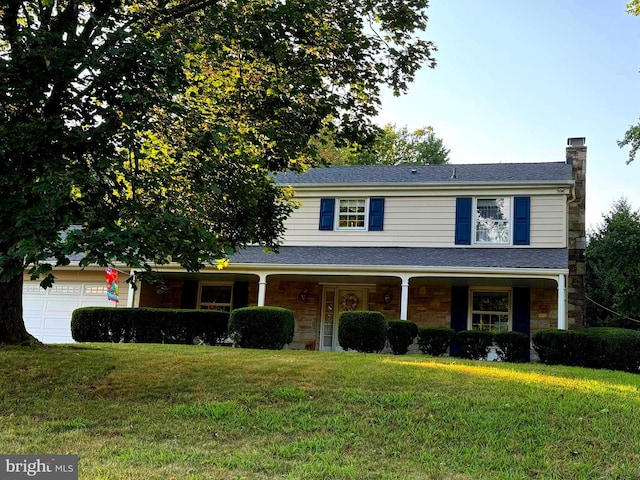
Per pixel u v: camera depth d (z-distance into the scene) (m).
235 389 7.92
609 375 10.22
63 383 8.12
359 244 17.42
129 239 6.00
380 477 5.30
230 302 18.22
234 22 8.07
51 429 6.50
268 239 11.97
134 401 7.48
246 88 9.45
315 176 19.08
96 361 9.21
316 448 6.04
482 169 18.42
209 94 9.62
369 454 5.94
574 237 17.94
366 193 17.69
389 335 13.96
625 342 12.43
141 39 6.55
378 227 17.39
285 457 5.79
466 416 6.90
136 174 8.37
